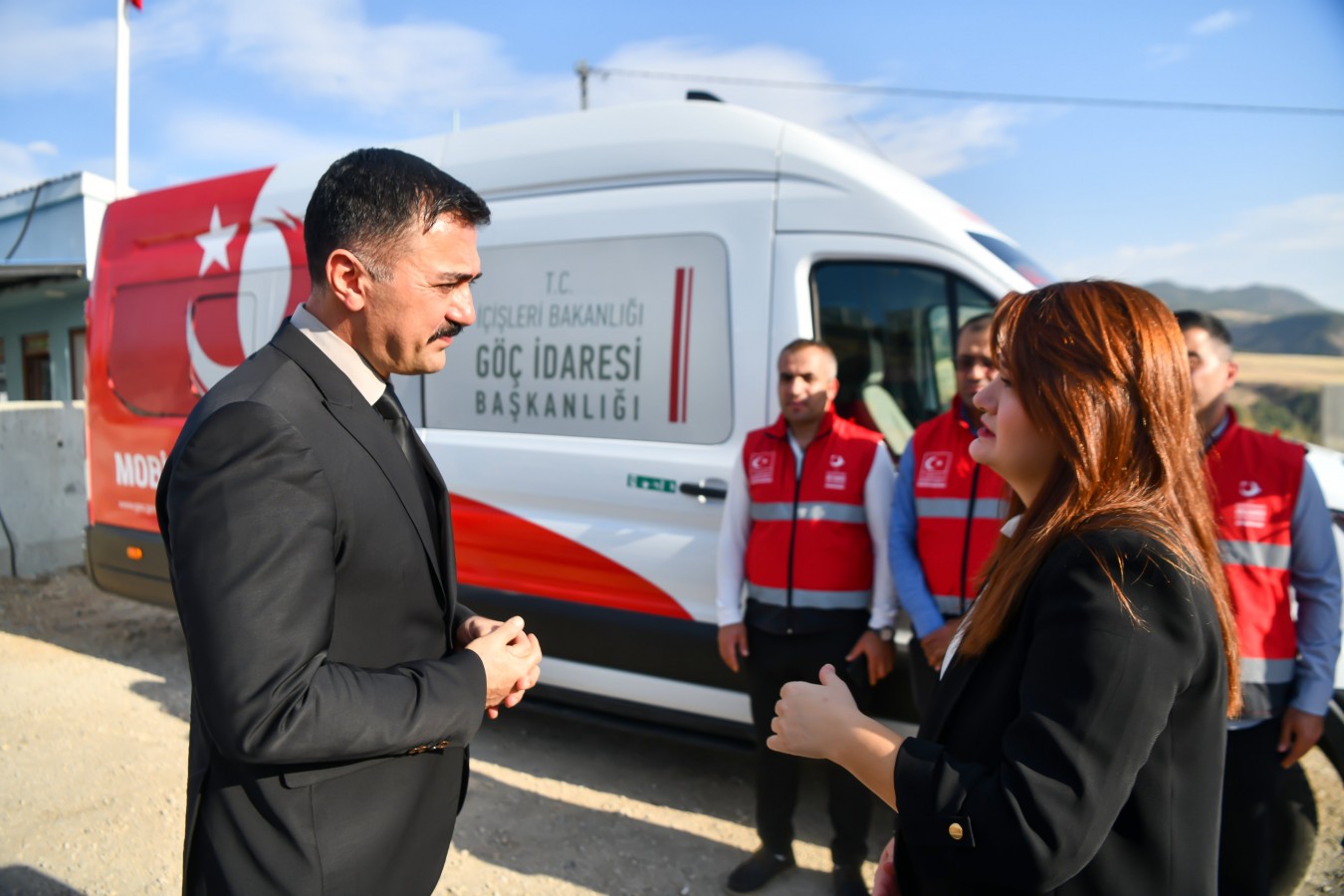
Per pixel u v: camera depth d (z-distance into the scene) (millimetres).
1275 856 2387
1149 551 1013
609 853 2990
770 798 2773
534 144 3678
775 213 3154
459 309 1367
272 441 1153
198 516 1123
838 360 3113
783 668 2727
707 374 3256
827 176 3090
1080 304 1157
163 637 5477
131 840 3006
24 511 6969
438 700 1229
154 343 4723
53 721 4066
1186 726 1032
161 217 4797
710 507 3205
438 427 3900
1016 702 1091
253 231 4375
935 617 2484
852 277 3072
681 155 3352
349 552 1253
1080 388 1104
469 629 1487
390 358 1366
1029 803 968
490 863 2906
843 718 1214
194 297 4566
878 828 3223
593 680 3471
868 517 2686
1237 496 2156
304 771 1225
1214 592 1117
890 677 2838
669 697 3295
